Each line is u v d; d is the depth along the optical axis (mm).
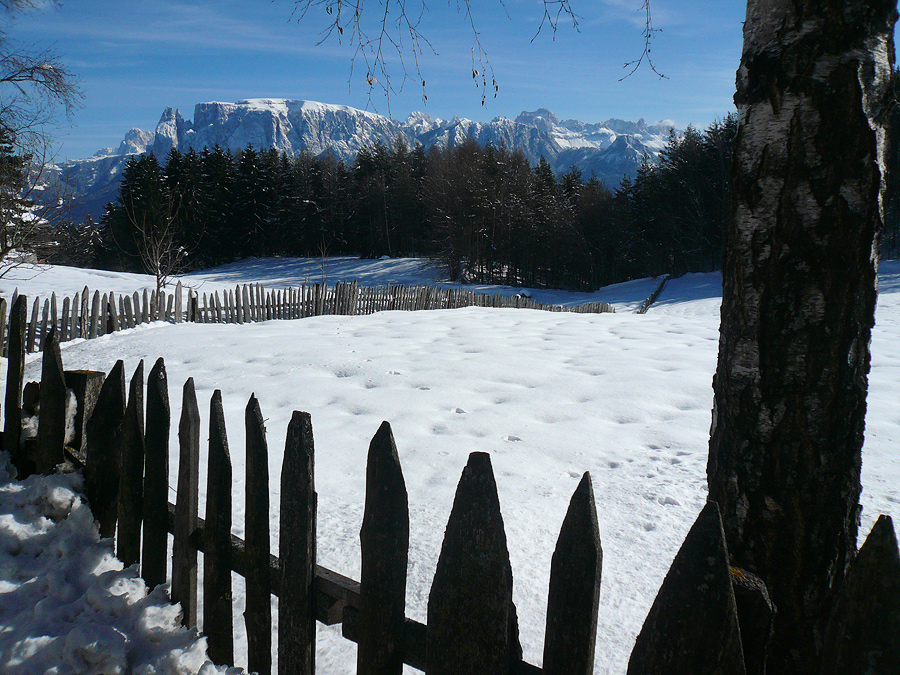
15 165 11164
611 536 3369
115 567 2445
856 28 1583
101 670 1993
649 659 1143
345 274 53250
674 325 13016
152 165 56125
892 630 980
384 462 1544
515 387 6910
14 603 2307
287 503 1760
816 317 1655
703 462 4578
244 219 63375
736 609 1118
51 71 14547
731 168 1837
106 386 2566
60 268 27656
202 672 1983
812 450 1673
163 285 21250
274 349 8922
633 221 60781
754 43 1725
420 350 9078
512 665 1359
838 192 1617
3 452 2994
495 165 61656
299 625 1771
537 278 62844
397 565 1564
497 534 1345
